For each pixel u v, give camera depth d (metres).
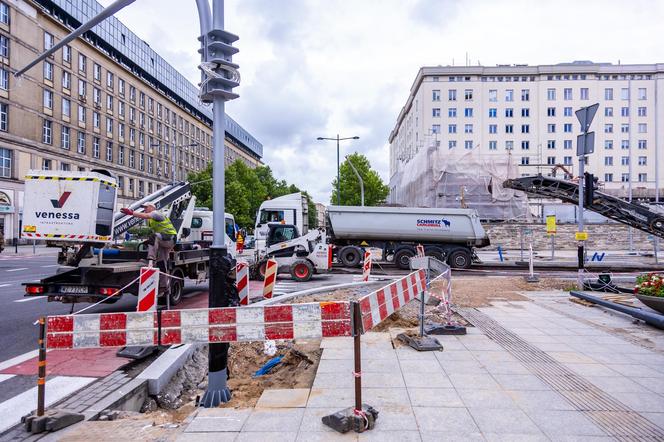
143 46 66.75
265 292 9.92
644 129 66.50
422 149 37.22
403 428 3.72
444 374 5.16
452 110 65.62
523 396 4.46
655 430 3.71
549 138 65.69
